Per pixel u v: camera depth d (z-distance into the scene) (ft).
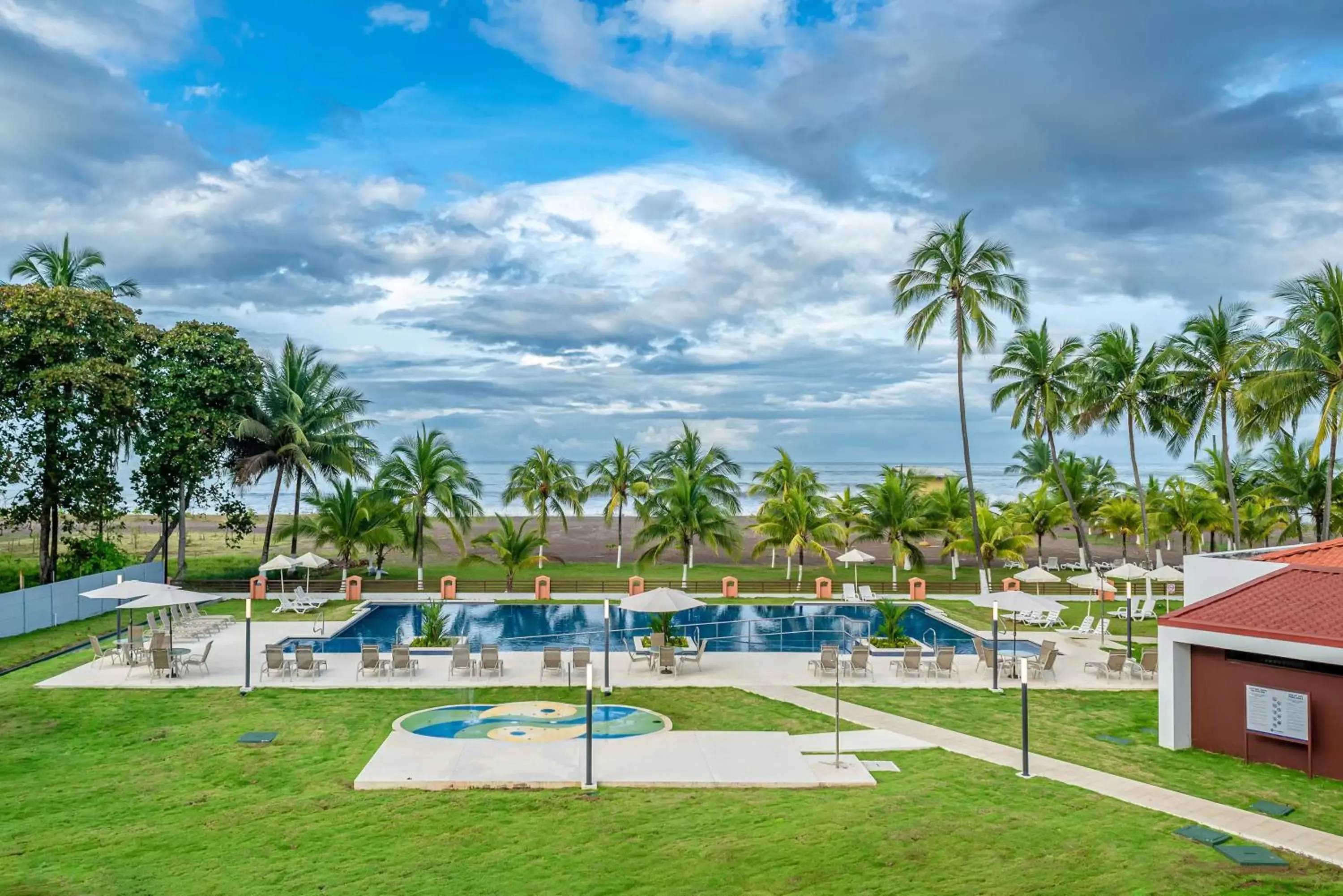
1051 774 51.11
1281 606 54.80
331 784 49.32
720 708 66.44
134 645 79.97
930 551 217.56
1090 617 108.78
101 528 128.06
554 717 63.36
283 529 144.46
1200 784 49.65
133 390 120.57
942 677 78.18
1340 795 47.83
